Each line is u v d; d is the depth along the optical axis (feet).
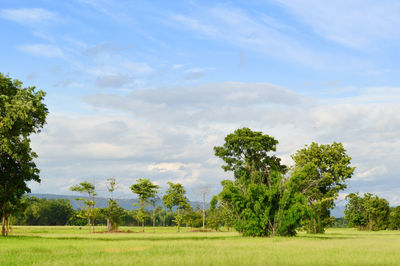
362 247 85.15
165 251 72.79
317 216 194.18
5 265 50.19
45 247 82.94
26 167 130.21
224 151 197.57
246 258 58.13
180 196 261.85
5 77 130.00
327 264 51.72
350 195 339.77
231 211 158.20
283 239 128.57
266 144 199.72
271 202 152.87
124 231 224.53
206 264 50.78
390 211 360.07
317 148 200.44
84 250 75.20
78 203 222.89
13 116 120.47
